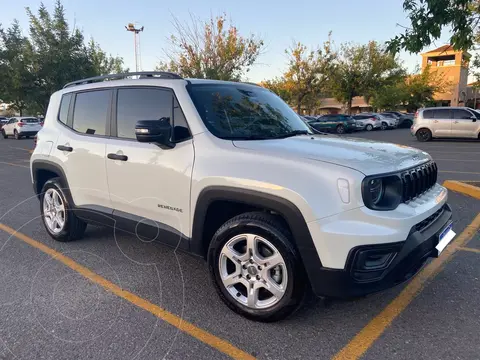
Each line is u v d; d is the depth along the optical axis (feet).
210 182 9.95
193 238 10.68
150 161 11.36
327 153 9.38
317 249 8.60
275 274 9.53
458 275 12.34
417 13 19.49
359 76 141.28
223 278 10.16
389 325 9.69
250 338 9.21
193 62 66.90
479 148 50.75
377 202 8.64
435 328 9.52
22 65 80.89
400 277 8.73
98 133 13.37
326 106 204.74
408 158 10.02
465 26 19.56
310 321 9.89
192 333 9.43
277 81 131.13
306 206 8.61
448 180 26.63
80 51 84.53
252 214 9.66
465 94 172.14
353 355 8.55
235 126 11.19
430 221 10.00
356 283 8.43
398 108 173.47
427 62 174.40
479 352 8.56
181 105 11.10
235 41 69.05
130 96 12.48
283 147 9.83
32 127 87.25
